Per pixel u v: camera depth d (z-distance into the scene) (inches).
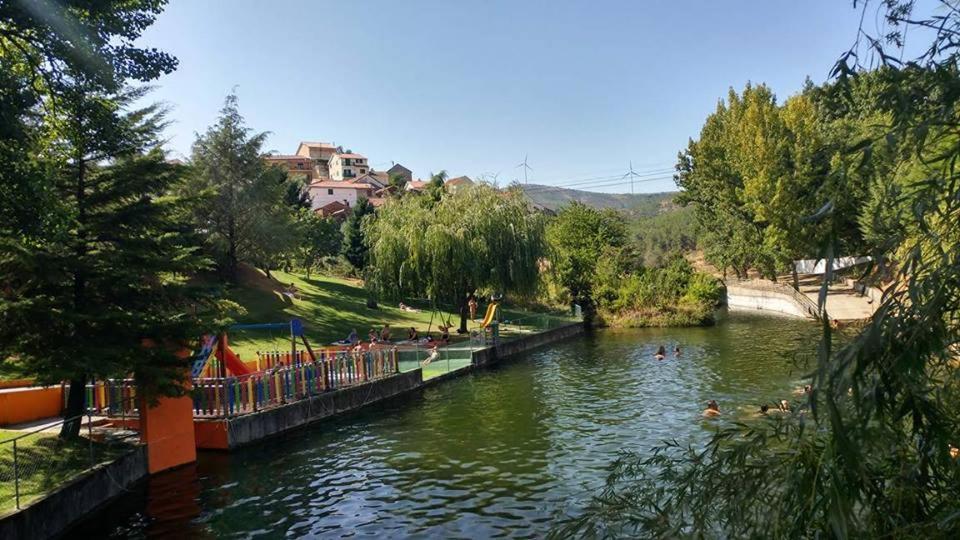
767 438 144.1
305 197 2787.9
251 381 712.4
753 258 2504.9
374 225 1609.3
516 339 1456.7
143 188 605.0
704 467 159.2
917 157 105.0
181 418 612.4
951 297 98.5
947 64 106.0
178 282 629.6
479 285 1530.5
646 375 1050.7
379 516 464.1
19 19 420.2
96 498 491.8
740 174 2381.9
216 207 1609.3
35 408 692.7
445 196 1628.9
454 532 428.5
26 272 523.2
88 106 510.3
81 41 440.1
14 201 418.9
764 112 2164.1
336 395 830.5
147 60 486.6
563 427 718.5
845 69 112.7
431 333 1524.4
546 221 1701.5
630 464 236.1
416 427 750.5
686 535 160.6
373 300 1811.0
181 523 460.8
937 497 119.3
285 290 1787.6
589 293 2123.5
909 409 108.0
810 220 106.9
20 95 421.7
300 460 622.2
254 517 470.0
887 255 106.2
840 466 104.1
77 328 547.2
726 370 1048.8
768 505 135.3
